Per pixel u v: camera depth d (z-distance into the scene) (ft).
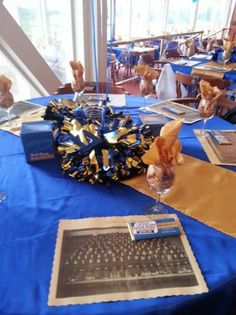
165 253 1.99
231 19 25.57
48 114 3.54
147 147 3.03
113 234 2.13
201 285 1.75
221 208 2.48
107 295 1.67
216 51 10.55
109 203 2.49
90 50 8.68
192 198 2.60
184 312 1.63
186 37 18.80
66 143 3.03
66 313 1.55
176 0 21.38
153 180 2.30
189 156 3.34
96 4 8.07
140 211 2.40
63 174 2.92
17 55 7.13
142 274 1.82
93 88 5.94
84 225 2.21
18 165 3.08
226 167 3.15
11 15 6.62
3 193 2.59
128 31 18.51
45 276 1.78
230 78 8.31
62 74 9.46
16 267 1.83
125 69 16.48
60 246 2.01
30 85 8.21
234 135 3.92
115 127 3.23
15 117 4.27
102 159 2.80
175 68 9.26
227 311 1.71
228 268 1.87
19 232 2.13
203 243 2.09
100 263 1.89
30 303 1.60
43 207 2.41
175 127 2.16
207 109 3.91
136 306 1.61
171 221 2.26
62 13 8.40
